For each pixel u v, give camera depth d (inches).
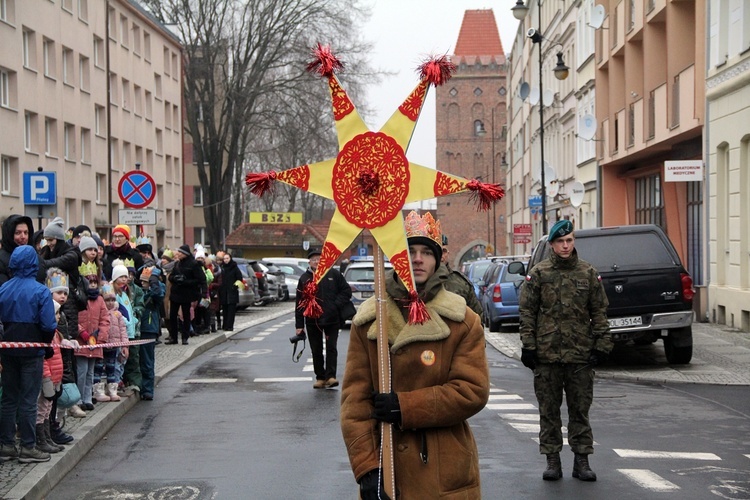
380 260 181.0
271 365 726.5
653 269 657.0
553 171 1550.2
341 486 329.1
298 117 2101.4
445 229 4301.2
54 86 1685.5
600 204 1519.4
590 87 1615.4
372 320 185.2
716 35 972.6
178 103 2620.6
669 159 1246.3
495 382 615.5
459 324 181.9
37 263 351.6
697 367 667.4
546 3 2300.7
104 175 1978.3
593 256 665.0
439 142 4421.8
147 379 544.4
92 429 414.9
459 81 4414.4
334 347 589.0
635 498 308.7
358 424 182.7
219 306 1087.0
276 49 2063.2
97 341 463.2
